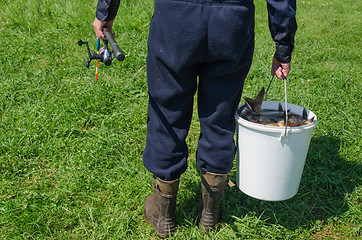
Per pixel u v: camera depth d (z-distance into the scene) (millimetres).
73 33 5145
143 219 2426
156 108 2023
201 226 2312
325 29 6781
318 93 4039
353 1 10148
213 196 2197
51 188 2646
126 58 4449
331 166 2977
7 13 5578
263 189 2184
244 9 1747
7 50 4465
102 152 2986
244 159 2186
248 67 1972
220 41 1763
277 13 1782
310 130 2080
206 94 1964
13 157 2900
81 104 3551
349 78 4410
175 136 2035
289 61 1935
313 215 2549
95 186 2678
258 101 2295
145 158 2158
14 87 3756
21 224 2318
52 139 3111
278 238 2338
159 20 1810
